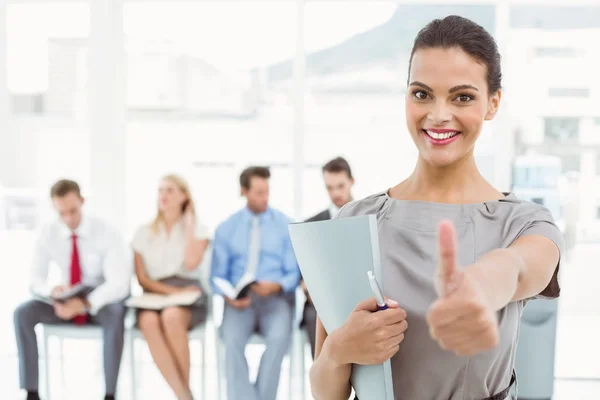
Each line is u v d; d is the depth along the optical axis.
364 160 3.78
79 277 3.23
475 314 0.51
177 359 3.05
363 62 3.73
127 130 3.88
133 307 3.15
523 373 3.17
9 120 3.91
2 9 3.85
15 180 3.93
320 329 0.88
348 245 0.70
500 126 3.75
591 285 3.73
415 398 0.77
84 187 3.92
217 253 3.21
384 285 0.78
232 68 3.78
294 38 3.74
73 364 3.83
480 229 0.77
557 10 3.67
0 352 3.95
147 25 3.80
